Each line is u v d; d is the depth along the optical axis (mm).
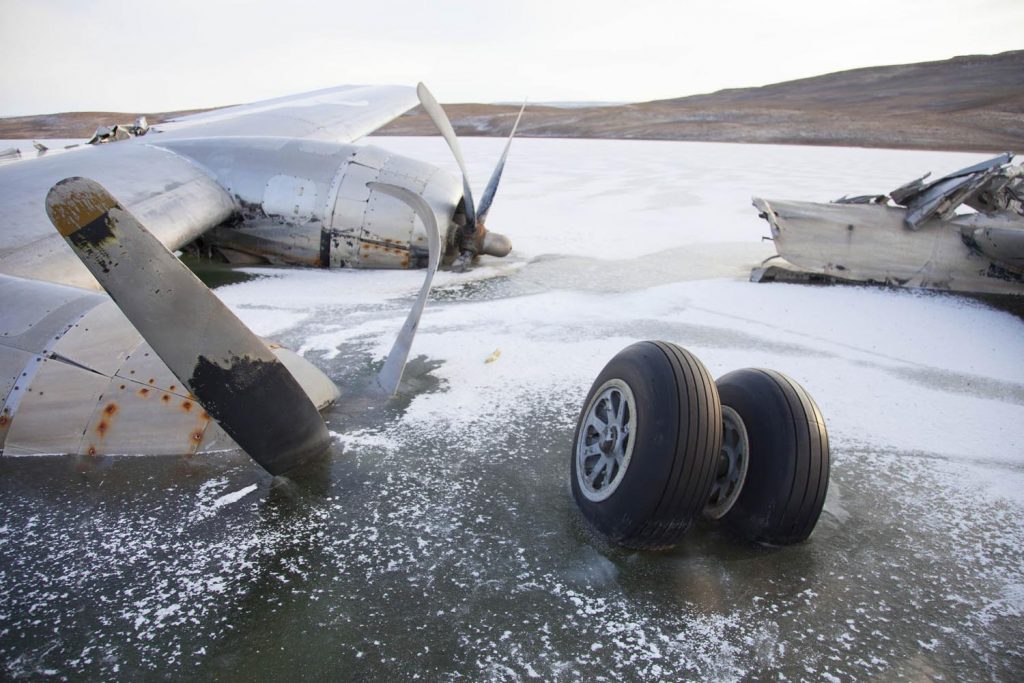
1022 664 2148
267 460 3076
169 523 2801
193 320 2574
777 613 2338
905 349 5152
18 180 5945
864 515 2986
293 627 2217
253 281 6836
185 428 3402
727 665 2094
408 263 7270
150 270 2396
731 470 2801
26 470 3221
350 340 5133
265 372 2889
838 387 4418
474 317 5699
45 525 2783
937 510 3037
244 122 9305
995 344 5305
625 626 2248
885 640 2230
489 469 3283
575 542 2699
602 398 2822
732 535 2783
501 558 2588
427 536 2725
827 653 2162
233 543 2664
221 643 2145
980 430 3852
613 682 2012
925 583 2531
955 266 6723
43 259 4645
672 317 5793
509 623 2248
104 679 2000
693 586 2461
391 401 4082
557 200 12797
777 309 6043
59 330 3533
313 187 7066
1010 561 2684
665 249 8609
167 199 6367
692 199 12906
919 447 3645
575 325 5527
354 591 2393
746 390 2768
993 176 6422
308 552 2613
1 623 2225
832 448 3621
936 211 6684
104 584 2422
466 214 7273
